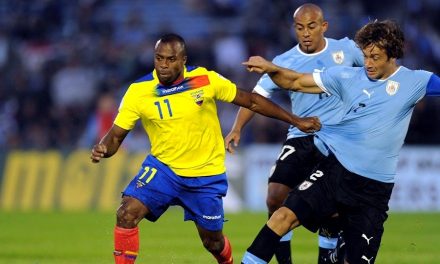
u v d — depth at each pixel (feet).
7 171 225.35
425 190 211.41
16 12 305.94
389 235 157.79
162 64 88.84
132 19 295.07
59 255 132.87
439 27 282.56
